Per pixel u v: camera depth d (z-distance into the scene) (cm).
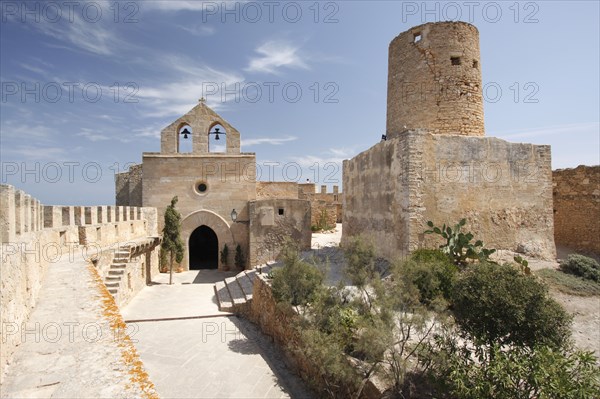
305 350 773
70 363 357
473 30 1363
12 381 324
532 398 558
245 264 2258
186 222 2233
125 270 1390
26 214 722
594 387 518
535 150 1296
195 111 2294
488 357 651
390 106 1476
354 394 727
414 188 1166
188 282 1948
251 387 904
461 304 701
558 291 995
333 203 3281
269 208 2066
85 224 1260
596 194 1606
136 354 383
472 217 1215
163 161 2242
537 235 1280
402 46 1409
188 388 894
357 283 855
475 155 1227
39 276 676
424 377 697
